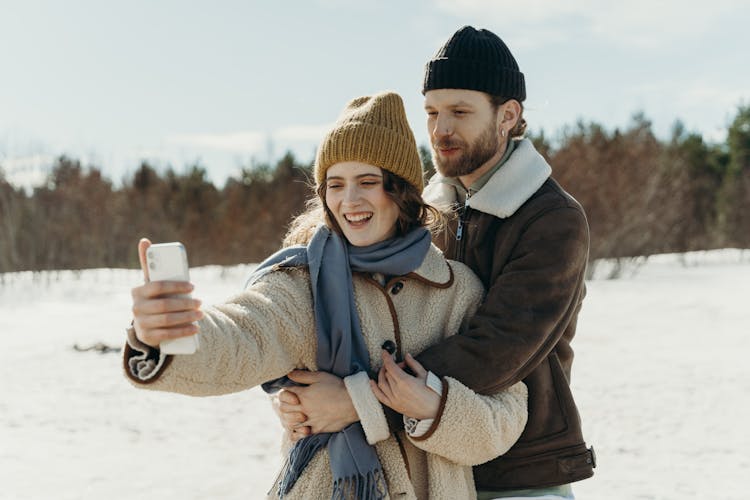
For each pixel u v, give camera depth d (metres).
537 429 2.63
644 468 6.45
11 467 6.30
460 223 2.84
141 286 1.85
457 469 2.36
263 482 5.93
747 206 38.22
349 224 2.36
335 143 2.33
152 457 6.60
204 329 2.03
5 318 15.01
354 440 2.24
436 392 2.23
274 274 2.36
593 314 15.59
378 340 2.37
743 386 9.27
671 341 12.33
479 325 2.40
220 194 33.41
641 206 27.31
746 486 5.98
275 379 2.38
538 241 2.56
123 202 29.23
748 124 41.81
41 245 24.41
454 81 2.78
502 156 2.86
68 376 9.78
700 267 29.83
